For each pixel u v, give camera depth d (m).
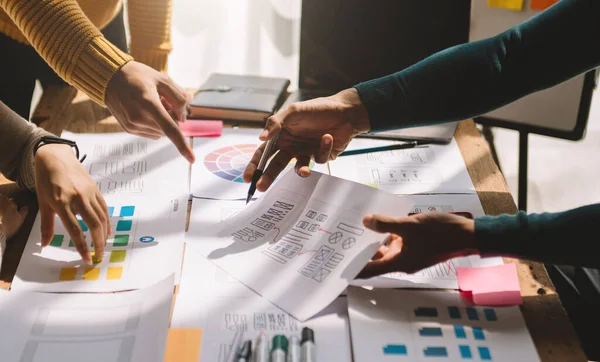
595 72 1.43
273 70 2.01
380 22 1.26
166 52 1.34
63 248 0.84
